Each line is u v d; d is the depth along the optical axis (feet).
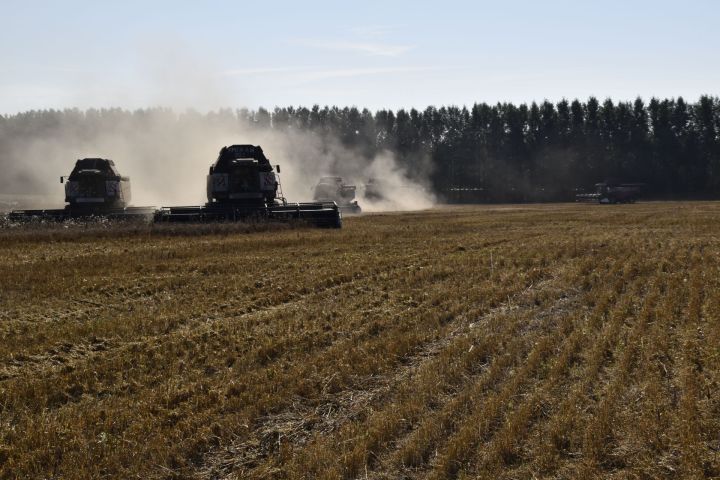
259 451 24.82
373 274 60.34
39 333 38.65
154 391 29.89
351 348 36.06
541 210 196.44
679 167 351.67
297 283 55.57
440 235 95.71
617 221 130.00
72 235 85.20
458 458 23.00
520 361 33.30
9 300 48.11
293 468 22.91
